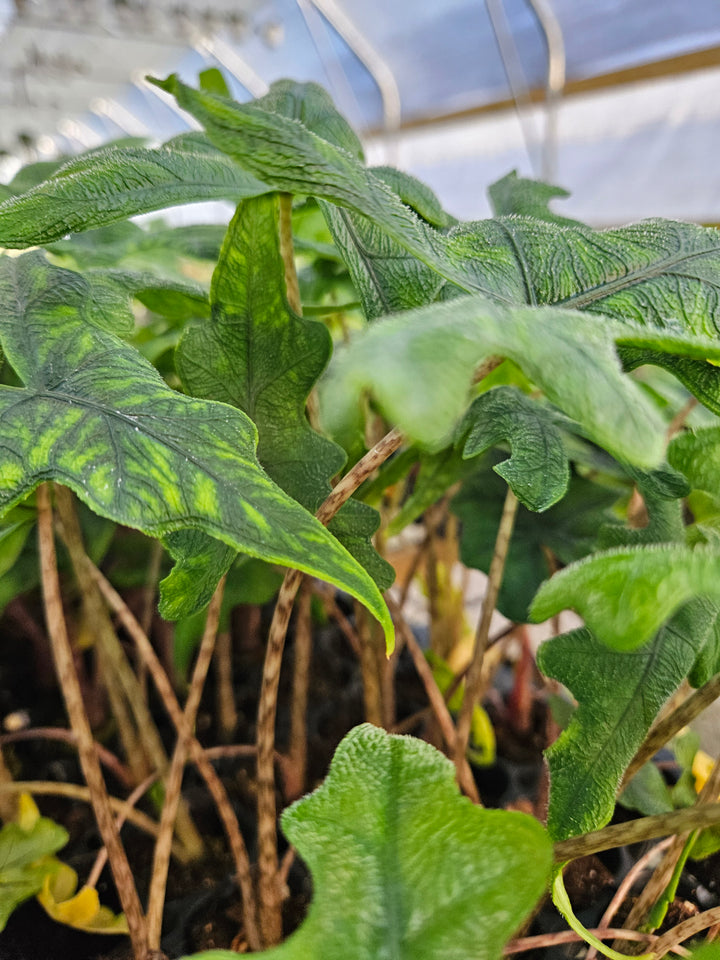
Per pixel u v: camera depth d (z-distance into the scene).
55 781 0.60
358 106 3.89
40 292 0.29
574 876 0.48
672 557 0.17
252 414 0.32
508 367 0.41
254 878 0.50
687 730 0.48
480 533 0.49
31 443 0.22
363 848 0.20
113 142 0.50
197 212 4.99
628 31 2.42
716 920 0.28
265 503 0.20
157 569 0.59
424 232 0.24
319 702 0.70
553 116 2.80
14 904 0.41
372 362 0.15
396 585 0.80
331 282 0.53
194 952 0.45
